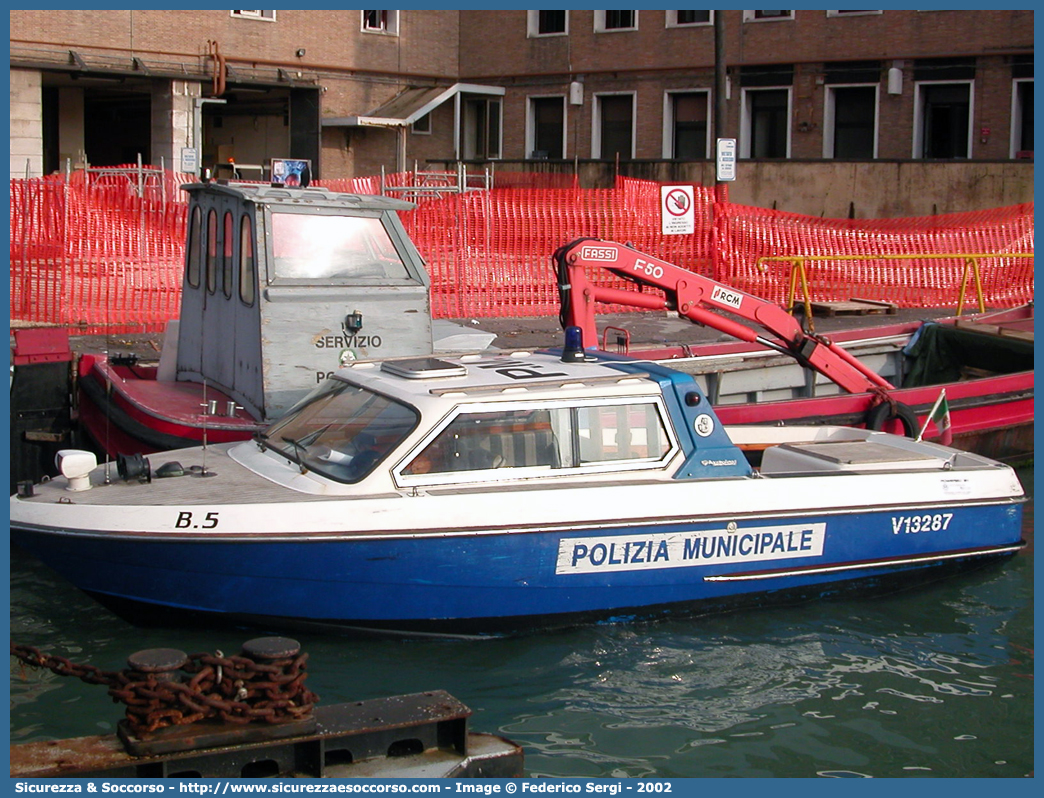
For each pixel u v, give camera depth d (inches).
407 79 1343.5
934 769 218.7
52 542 259.3
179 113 1139.9
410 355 354.3
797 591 299.9
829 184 1043.9
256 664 179.6
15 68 1024.9
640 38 1267.2
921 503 305.3
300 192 348.5
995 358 495.2
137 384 377.7
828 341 403.5
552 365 301.7
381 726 184.9
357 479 263.6
